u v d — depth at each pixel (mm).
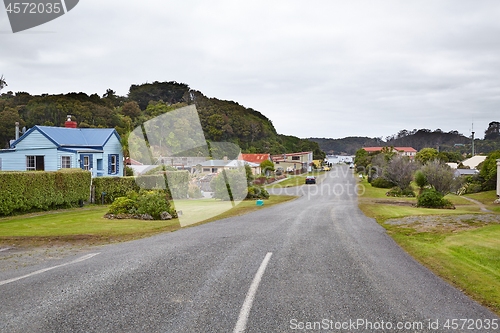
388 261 7574
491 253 8695
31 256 7531
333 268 6828
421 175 31391
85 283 5598
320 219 15102
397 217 16391
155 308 4629
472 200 32188
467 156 98062
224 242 9141
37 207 16594
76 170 19250
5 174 14727
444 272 6855
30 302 4766
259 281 5836
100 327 4047
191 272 6301
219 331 4012
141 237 9992
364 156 88000
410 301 5141
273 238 9898
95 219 13945
